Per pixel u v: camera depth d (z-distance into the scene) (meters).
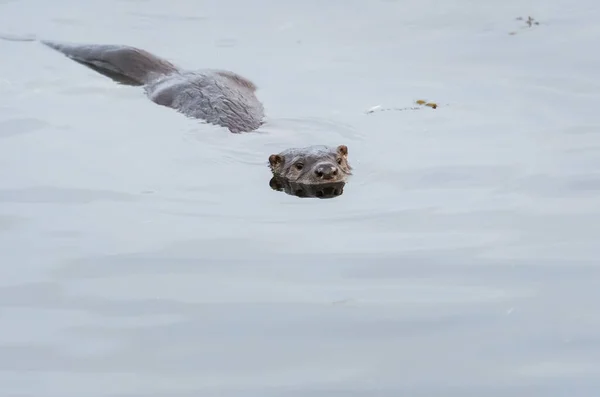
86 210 30.47
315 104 41.25
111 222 29.64
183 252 27.61
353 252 27.52
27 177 32.97
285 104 41.34
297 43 48.56
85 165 34.25
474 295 24.91
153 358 22.41
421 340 22.92
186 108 40.38
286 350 22.62
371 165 34.72
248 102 40.88
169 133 37.81
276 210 30.89
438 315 24.00
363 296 25.03
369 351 22.52
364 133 37.91
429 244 27.92
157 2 54.69
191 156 35.56
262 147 36.84
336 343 22.89
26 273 26.39
